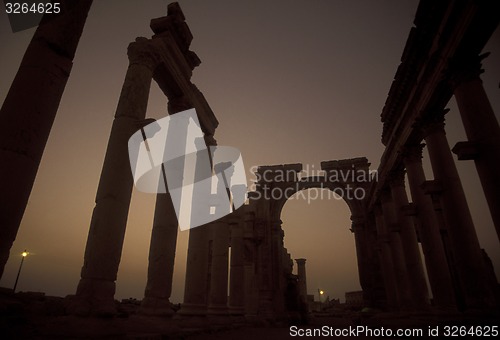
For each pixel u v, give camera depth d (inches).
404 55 513.3
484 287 373.1
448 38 390.9
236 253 780.6
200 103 585.9
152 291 400.2
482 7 323.3
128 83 379.9
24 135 218.5
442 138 479.2
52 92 242.7
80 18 274.2
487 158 331.6
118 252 307.4
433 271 506.3
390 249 801.6
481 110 351.9
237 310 719.1
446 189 440.1
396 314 666.8
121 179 328.5
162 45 440.8
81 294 272.4
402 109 604.1
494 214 318.7
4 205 199.6
